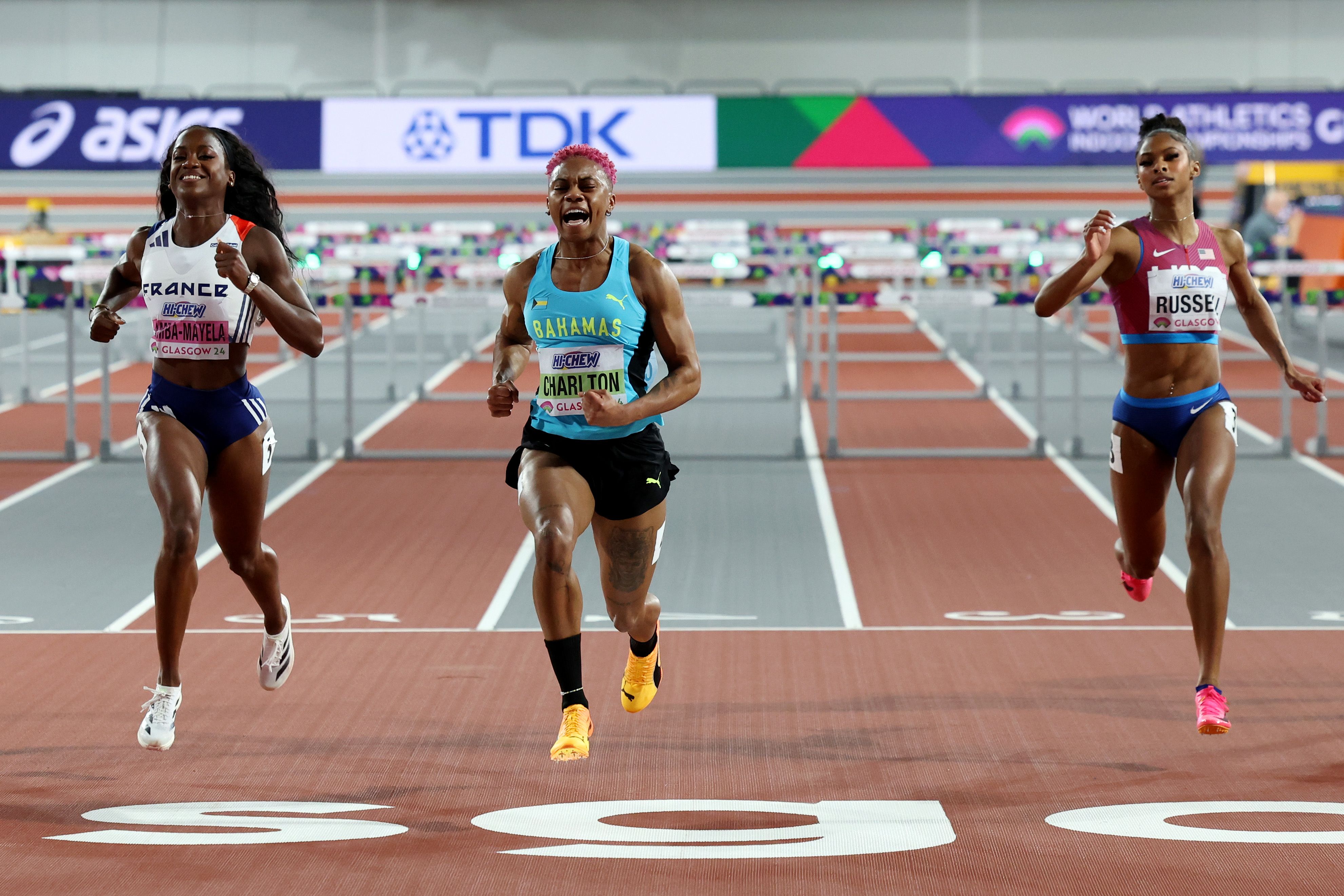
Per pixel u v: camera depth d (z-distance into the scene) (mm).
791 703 12875
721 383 35406
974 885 8539
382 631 15828
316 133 41688
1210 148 41188
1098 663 14242
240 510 11250
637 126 42094
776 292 27844
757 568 19062
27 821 9750
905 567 19078
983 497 23438
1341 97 40781
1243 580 18297
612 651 14883
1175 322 11891
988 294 26156
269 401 33250
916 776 10758
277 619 12102
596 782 10641
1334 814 9812
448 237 41688
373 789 10516
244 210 11117
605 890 8492
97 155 40875
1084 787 10484
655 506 10773
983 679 13719
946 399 32969
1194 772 10812
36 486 24594
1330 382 34938
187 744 11664
